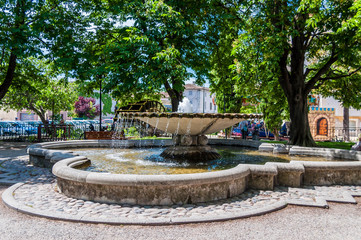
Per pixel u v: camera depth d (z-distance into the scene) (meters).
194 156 7.48
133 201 4.42
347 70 13.81
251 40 10.52
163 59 10.94
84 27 14.60
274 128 21.58
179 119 6.73
